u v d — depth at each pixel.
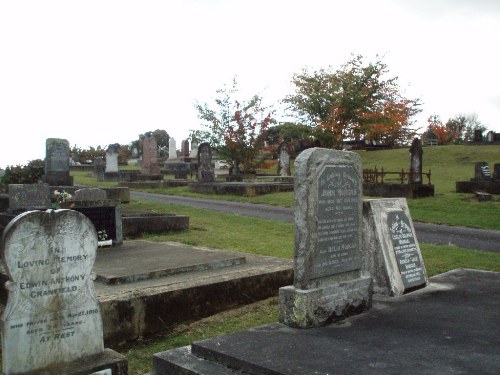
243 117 34.28
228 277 7.91
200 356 5.31
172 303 7.00
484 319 6.26
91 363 5.22
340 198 6.54
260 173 40.47
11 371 4.93
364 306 6.69
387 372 4.53
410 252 8.27
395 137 52.91
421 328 5.89
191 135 34.25
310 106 37.50
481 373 4.50
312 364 4.74
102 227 10.80
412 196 21.16
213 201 23.47
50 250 5.19
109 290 6.98
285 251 11.33
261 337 5.59
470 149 43.28
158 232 13.72
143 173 35.81
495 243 13.03
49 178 23.58
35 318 5.08
